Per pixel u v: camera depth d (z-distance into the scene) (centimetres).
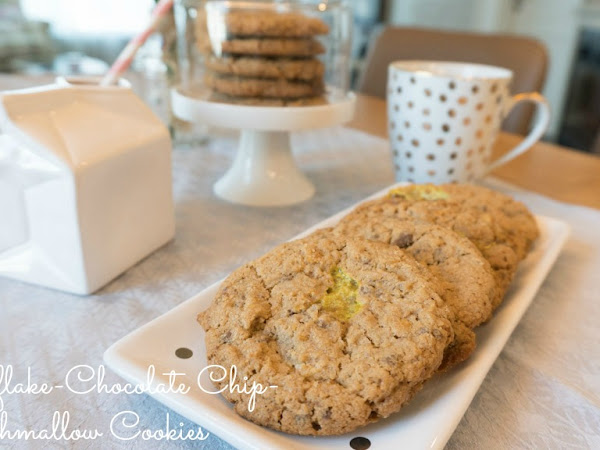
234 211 47
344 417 23
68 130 32
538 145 69
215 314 27
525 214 40
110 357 25
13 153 31
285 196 49
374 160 62
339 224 34
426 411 24
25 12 201
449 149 49
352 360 24
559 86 209
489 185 55
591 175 60
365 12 237
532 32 213
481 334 29
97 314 32
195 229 43
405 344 24
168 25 57
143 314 32
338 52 51
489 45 80
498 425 26
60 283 34
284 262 29
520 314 31
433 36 85
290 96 46
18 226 33
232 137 68
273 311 27
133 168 35
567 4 200
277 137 50
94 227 33
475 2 219
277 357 25
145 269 37
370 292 27
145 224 38
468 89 46
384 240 32
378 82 90
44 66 174
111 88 36
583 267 40
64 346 29
